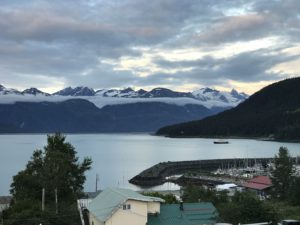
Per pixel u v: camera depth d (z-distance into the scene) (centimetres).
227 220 5188
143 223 4831
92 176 17450
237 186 10931
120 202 4794
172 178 17812
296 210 6456
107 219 4712
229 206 5400
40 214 5334
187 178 16750
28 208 5531
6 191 12669
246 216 5253
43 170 6256
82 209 5919
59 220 5397
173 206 5241
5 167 19712
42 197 6016
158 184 16462
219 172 18838
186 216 5062
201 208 5297
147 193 7012
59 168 6272
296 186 7688
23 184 6581
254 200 5447
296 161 19300
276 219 5322
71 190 6688
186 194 7281
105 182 15950
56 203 5894
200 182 15500
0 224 5169
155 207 4997
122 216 4781
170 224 4859
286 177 8644
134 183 16462
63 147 7144
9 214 5522
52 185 6169
